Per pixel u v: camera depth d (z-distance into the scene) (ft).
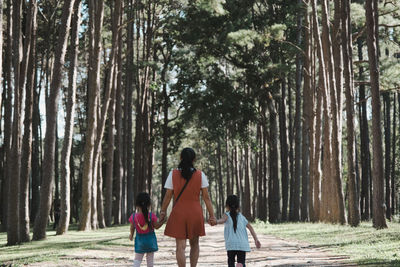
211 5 108.58
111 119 115.55
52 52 134.41
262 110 138.31
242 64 129.29
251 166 215.31
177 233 24.88
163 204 25.67
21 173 67.97
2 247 60.90
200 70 136.46
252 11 126.52
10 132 90.53
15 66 67.00
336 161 85.51
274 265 35.86
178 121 162.20
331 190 91.86
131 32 134.82
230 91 128.77
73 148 182.09
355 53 144.87
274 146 127.95
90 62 95.96
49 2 115.75
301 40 121.49
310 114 106.22
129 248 52.49
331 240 57.16
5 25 120.26
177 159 264.93
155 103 165.89
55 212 112.57
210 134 143.13
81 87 169.07
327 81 106.63
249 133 136.46
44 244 60.85
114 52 96.32
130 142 138.62
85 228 88.38
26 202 67.82
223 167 245.65
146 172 151.23
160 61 158.71
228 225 28.19
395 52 122.21
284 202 128.26
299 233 70.59
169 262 39.63
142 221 27.84
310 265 35.09
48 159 69.10
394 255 38.50
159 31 154.61
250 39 101.30
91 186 94.27
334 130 85.97
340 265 34.53
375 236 57.00
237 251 27.81
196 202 25.45
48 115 69.15
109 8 132.77
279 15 121.19
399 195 197.36
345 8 81.97
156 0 137.80
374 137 69.31
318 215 101.19
